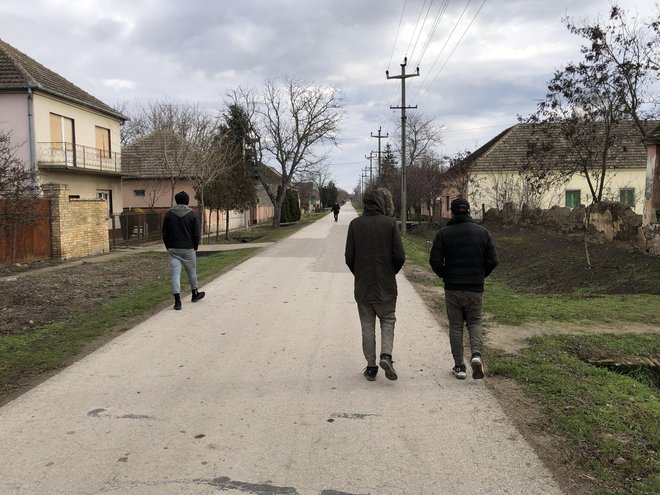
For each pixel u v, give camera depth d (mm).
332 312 7953
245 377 5070
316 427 3949
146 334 6691
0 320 7832
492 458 3453
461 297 4930
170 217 8273
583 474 3238
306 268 13086
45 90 21172
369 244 4930
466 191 30188
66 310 8508
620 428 3840
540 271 13492
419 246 22797
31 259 14922
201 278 11352
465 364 5395
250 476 3254
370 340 4965
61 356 5809
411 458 3471
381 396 4562
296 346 6121
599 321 7176
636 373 5570
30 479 3225
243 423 4023
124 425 3990
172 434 3834
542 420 4012
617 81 13258
